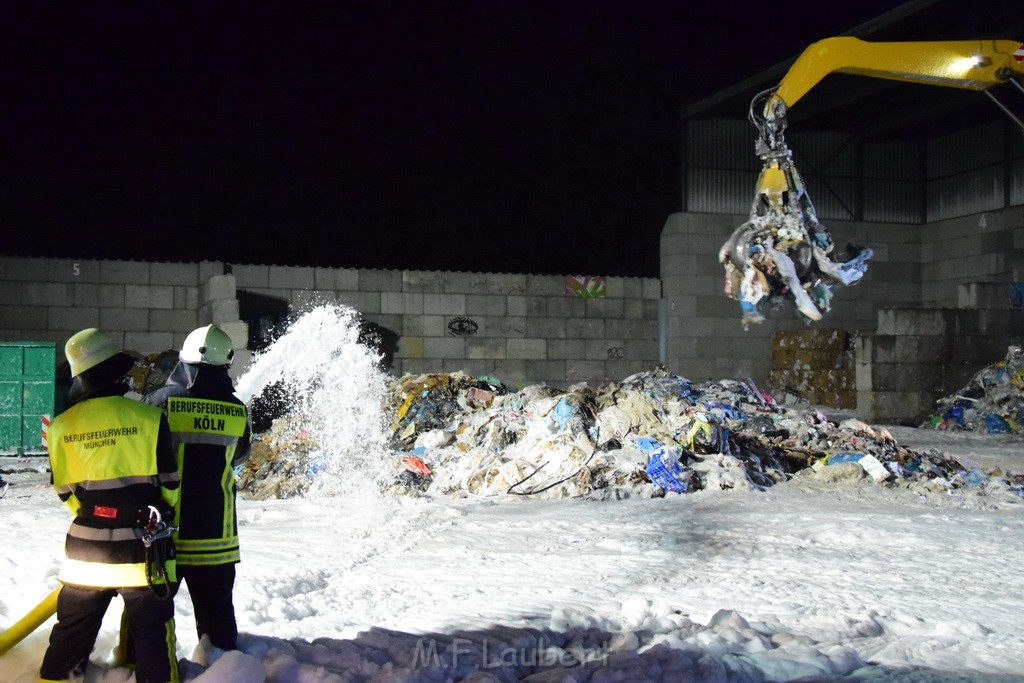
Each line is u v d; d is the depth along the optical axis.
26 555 7.91
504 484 12.53
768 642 5.54
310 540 9.05
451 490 12.70
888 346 25.42
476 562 8.14
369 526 9.88
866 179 30.77
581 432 13.34
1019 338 26.39
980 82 10.49
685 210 28.98
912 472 14.21
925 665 5.29
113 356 4.32
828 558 8.56
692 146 29.27
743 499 12.20
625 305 27.08
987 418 23.38
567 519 10.54
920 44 10.12
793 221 9.07
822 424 17.33
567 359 26.33
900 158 31.02
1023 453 18.84
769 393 27.78
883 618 6.42
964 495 12.84
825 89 26.64
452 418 15.36
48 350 16.61
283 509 11.05
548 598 6.81
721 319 28.12
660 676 4.81
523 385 25.86
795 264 9.06
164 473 4.19
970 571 8.08
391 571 7.72
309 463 13.47
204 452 4.69
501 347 25.72
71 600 4.12
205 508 4.66
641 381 21.84
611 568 7.98
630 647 5.40
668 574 7.78
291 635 5.58
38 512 10.52
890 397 25.34
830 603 6.83
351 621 5.99
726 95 27.39
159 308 22.66
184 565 4.61
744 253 9.05
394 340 24.88
